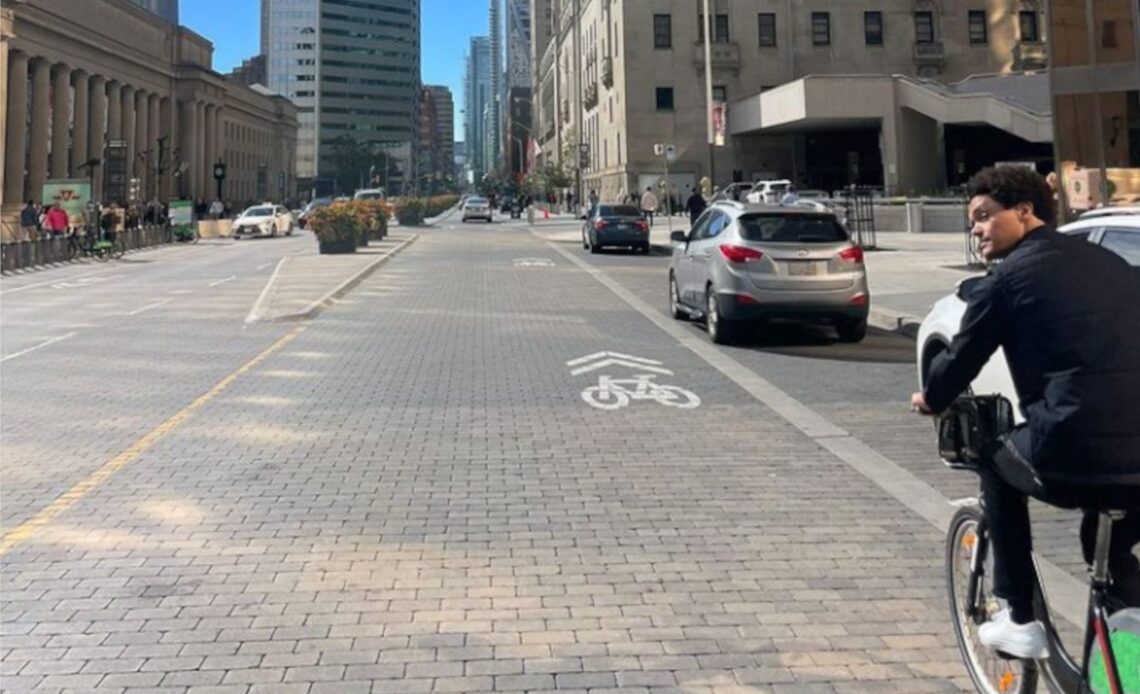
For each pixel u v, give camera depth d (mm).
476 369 11133
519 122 154875
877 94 46031
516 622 4379
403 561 5164
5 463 7199
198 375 10867
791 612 4469
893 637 4191
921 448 7539
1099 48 14570
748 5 58250
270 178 130750
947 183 49719
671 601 4605
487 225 59875
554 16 108062
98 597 4691
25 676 3869
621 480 6699
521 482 6656
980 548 3557
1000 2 59219
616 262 27875
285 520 5863
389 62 179750
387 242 37312
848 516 5895
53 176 76375
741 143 57938
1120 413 2758
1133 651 2807
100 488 6551
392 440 7867
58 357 12273
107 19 83688
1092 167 14617
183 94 100375
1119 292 2891
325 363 11586
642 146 58000
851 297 12500
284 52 169500
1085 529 3162
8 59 68125
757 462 7164
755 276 12344
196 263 31297
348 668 3930
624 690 3727
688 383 10297
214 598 4676
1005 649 3213
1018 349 2979
